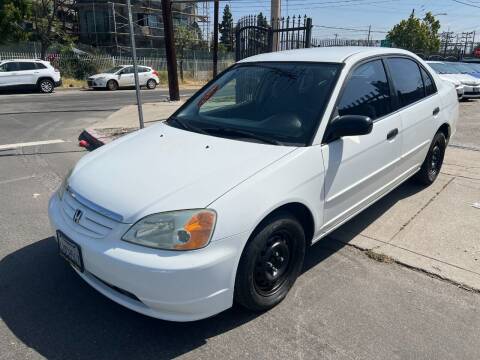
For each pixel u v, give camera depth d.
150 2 45.69
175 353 2.62
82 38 43.09
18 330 2.80
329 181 3.21
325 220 3.32
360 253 3.83
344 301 3.13
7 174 6.21
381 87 3.96
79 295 3.18
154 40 46.62
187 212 2.46
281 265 3.04
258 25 10.48
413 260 3.69
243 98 3.83
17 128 10.40
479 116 11.31
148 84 27.58
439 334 2.79
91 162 3.23
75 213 2.76
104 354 2.61
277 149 3.02
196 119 3.72
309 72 3.62
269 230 2.76
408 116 4.24
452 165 6.39
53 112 13.62
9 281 3.35
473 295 3.21
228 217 2.51
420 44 49.34
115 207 2.59
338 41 12.77
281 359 2.58
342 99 3.42
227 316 2.96
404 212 4.66
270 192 2.72
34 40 31.98
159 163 2.95
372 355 2.60
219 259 2.47
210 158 2.94
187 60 38.56
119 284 2.49
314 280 3.39
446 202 4.93
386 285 3.34
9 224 4.39
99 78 25.11
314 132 3.14
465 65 16.81
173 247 2.42
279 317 2.95
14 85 21.05
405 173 4.52
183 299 2.43
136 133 3.77
